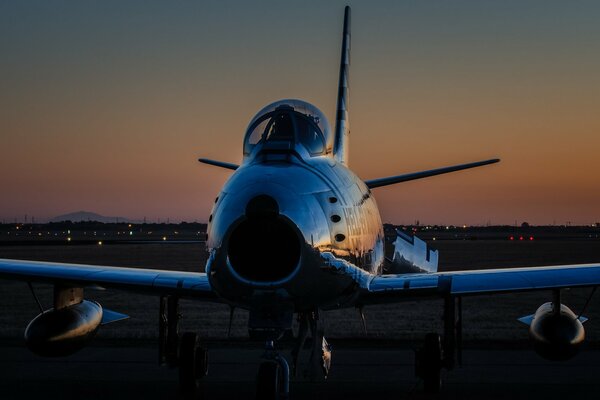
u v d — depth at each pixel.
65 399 12.00
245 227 9.75
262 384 10.02
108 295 33.16
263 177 10.16
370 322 23.66
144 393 12.53
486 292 11.56
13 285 37.56
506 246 106.12
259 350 17.38
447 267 54.19
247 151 11.43
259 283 9.71
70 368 14.86
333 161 11.94
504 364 15.52
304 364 15.33
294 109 11.77
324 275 10.13
